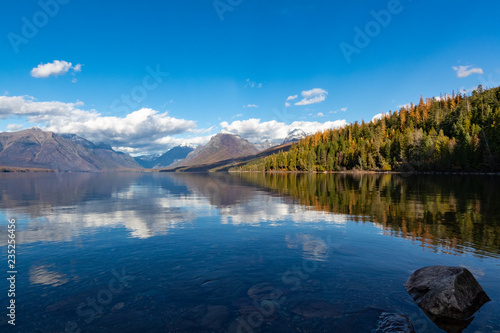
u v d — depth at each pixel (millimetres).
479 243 14609
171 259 12539
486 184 53438
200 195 43812
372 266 11469
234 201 34844
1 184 74750
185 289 9453
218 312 7973
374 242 14969
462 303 8000
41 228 19156
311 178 99000
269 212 25625
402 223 19688
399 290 9336
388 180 73125
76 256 13016
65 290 9438
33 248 14352
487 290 9305
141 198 39562
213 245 14766
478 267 11297
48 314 7914
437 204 28250
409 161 121500
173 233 17562
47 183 81812
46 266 11734
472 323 7551
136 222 21250
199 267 11500
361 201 31797
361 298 8781
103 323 7449
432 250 13500
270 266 11562
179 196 42156
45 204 32656
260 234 17109
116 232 17891
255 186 64125
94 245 14859
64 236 16859
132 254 13281
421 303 8414
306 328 7180
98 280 10266
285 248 14117
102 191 52688
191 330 7113
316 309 8109
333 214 23922
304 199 35594
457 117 130000
